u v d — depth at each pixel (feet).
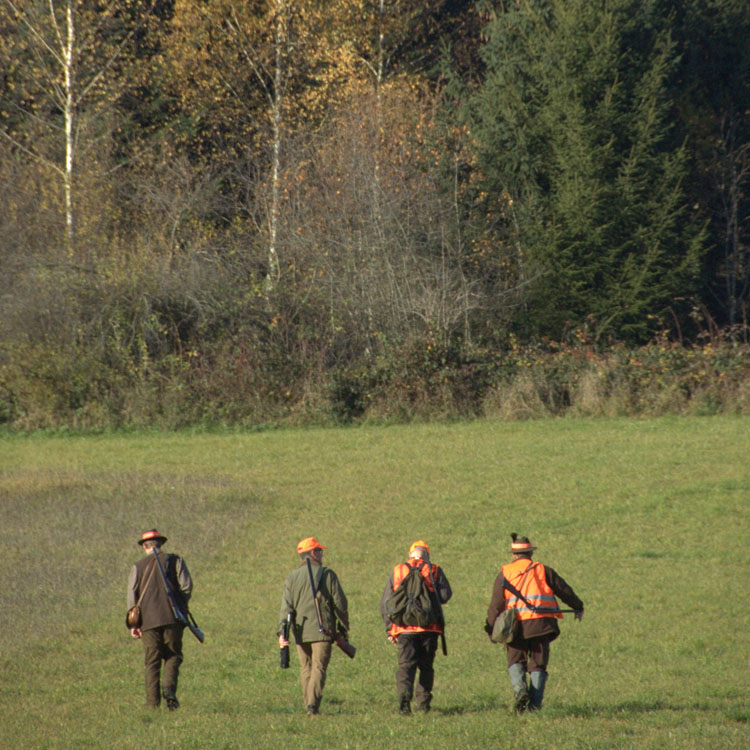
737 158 529.86
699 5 542.16
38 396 356.59
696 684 124.26
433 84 583.99
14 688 124.67
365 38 527.81
